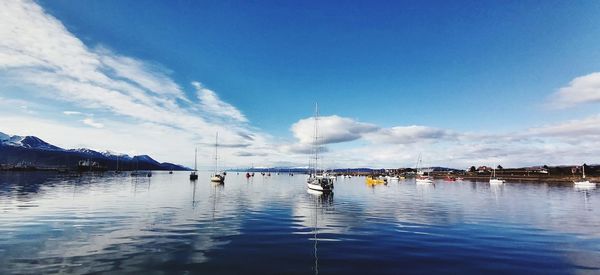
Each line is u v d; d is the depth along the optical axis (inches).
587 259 682.2
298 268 606.2
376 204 1788.9
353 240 845.8
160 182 4252.0
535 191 3048.7
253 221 1135.0
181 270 583.5
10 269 576.1
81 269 579.8
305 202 1871.3
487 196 2425.0
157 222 1082.1
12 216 1179.3
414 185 4379.9
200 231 938.1
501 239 869.8
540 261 665.6
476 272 593.3
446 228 1031.0
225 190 2849.4
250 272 578.6
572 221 1197.1
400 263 642.8
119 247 738.2
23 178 4421.8
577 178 5442.9
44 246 741.3
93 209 1400.1
